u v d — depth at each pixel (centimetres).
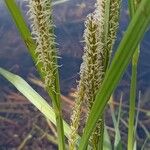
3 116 39
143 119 38
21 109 39
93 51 11
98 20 11
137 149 36
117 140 22
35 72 43
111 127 37
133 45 9
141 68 43
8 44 46
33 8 10
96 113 11
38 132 37
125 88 41
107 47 12
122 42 9
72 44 45
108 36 12
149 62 44
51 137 36
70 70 42
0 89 41
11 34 47
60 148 12
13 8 10
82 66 12
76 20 48
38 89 41
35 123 38
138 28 9
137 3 12
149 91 41
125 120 38
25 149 36
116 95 40
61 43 45
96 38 11
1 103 39
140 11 8
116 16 12
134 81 15
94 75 12
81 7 49
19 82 17
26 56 45
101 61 12
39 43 11
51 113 16
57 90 12
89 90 12
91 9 49
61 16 49
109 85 10
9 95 40
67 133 17
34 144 36
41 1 10
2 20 48
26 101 40
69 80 41
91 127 11
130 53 9
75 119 14
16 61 44
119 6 11
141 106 39
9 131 37
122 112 39
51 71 11
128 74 42
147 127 37
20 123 38
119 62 9
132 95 16
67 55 44
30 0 10
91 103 12
